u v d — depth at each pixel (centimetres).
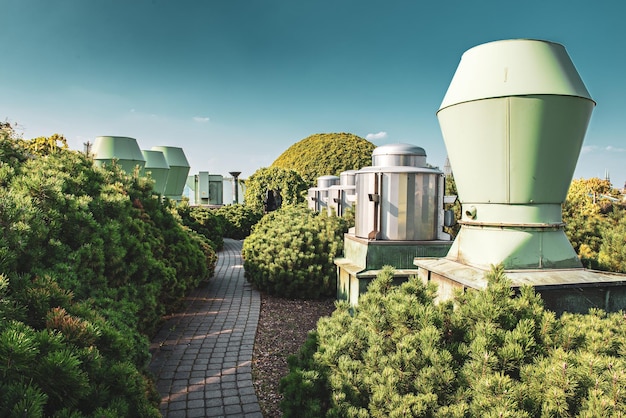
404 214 513
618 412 152
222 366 418
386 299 258
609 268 351
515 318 218
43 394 140
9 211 247
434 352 205
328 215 816
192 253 634
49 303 212
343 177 995
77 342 188
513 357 194
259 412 332
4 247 219
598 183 1659
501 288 228
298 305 650
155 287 424
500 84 301
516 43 309
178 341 488
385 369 207
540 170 304
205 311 612
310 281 670
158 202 622
